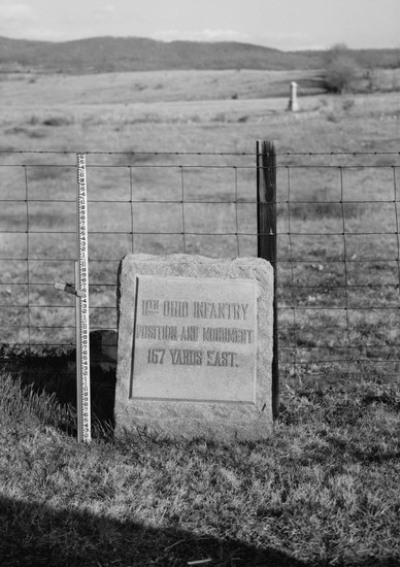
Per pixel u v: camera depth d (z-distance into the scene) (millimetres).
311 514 5062
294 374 7820
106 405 6777
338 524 4965
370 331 9477
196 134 36812
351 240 16344
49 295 11867
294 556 4664
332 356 8531
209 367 6160
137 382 6141
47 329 9844
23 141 37062
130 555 4668
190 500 5254
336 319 10062
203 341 6168
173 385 6145
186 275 6219
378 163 28219
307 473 5582
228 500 5242
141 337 6168
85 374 6074
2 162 32625
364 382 7559
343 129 34969
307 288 12070
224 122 40344
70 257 15453
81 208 5977
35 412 6527
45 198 24734
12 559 4605
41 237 18312
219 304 6188
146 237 18062
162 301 6188
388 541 4801
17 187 26703
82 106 62344
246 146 33281
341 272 13141
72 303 11375
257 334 6176
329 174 26562
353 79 62281
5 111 54438
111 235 18500
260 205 6520
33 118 43281
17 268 14016
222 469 5605
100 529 4848
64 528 4902
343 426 6473
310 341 9117
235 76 85938
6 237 18062
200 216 21031
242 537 4840
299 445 6074
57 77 99125
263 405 6133
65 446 5984
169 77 89750
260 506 5176
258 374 6156
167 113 46531
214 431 6129
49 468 5633
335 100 49844
